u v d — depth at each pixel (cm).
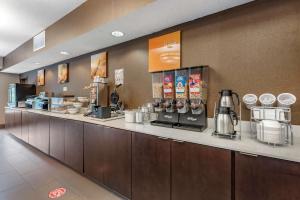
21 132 401
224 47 178
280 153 105
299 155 101
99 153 209
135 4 175
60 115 282
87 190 209
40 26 318
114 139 191
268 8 153
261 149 113
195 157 134
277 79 149
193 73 190
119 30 227
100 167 208
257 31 159
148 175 163
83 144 231
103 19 210
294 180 98
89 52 334
